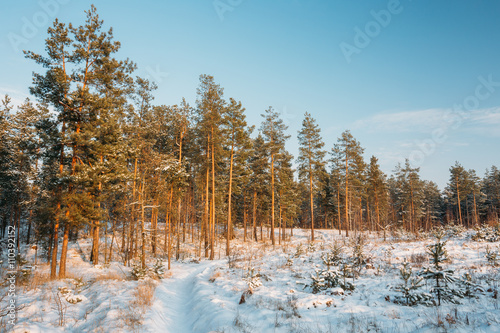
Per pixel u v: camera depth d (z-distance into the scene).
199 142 31.27
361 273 13.82
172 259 27.47
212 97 29.58
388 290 10.47
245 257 23.08
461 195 53.31
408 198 46.19
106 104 18.31
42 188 26.22
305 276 13.95
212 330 7.54
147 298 10.73
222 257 28.19
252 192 41.91
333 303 9.32
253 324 7.79
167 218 29.22
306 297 10.03
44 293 11.94
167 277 18.31
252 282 11.89
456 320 6.70
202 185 31.86
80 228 17.23
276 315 8.31
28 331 7.18
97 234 22.78
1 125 29.23
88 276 17.72
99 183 18.83
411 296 8.76
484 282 9.96
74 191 17.55
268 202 40.38
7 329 7.28
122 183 22.27
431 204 63.12
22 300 10.88
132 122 25.47
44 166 29.58
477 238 19.16
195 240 38.75
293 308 8.92
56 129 17.42
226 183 36.31
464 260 14.04
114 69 19.64
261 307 9.37
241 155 30.11
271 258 20.91
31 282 14.27
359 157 41.47
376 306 8.80
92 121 18.33
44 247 22.33
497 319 6.43
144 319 8.53
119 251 27.81
